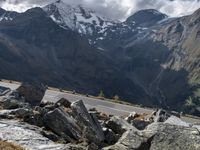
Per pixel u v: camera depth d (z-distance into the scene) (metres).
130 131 22.95
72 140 30.05
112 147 21.91
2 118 33.94
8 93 49.00
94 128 31.44
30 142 26.41
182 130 21.27
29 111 35.47
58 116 32.00
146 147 21.59
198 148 19.53
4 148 21.61
